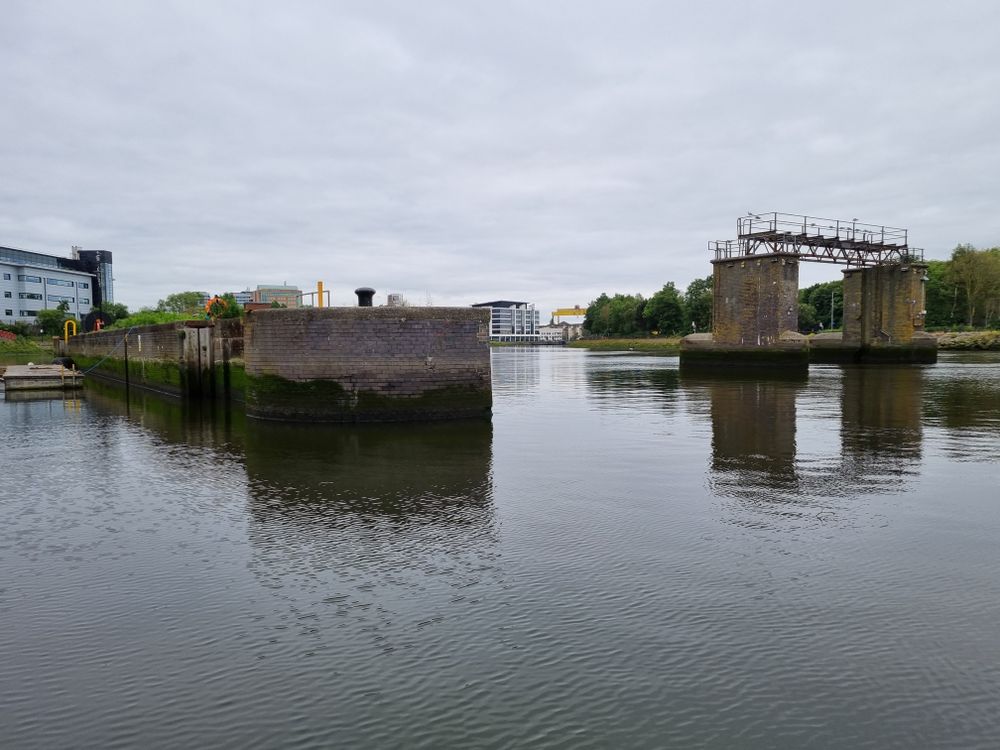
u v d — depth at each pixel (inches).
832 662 291.4
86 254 7337.6
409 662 295.7
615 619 333.7
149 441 900.0
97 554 440.8
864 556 417.1
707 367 2361.0
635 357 4291.3
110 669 295.4
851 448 774.5
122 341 2100.1
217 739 245.3
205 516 525.0
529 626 327.0
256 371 1070.4
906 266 2508.6
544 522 493.0
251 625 333.4
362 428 973.2
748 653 299.3
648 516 506.0
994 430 895.1
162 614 348.5
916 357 2532.0
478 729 248.1
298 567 410.0
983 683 274.7
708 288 6407.5
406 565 410.0
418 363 1025.5
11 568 416.8
